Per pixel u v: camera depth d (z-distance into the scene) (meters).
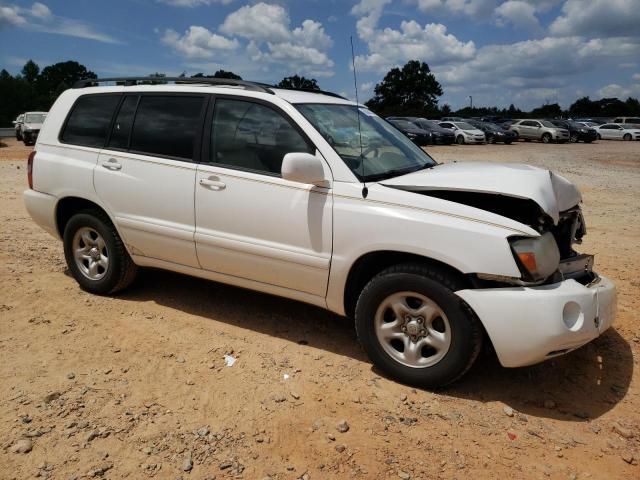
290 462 2.92
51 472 2.79
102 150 4.88
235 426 3.21
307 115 4.07
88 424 3.18
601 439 3.20
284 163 3.64
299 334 4.47
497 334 3.32
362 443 3.09
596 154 27.73
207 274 4.52
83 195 4.94
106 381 3.66
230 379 3.73
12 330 4.36
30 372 3.74
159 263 4.76
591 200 11.92
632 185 14.80
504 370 3.94
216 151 4.33
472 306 3.36
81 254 5.18
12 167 16.53
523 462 2.97
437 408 3.45
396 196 3.63
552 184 3.80
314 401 3.49
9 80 79.69
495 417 3.38
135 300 5.07
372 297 3.69
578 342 3.38
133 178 4.66
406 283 3.55
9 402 3.37
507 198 3.72
